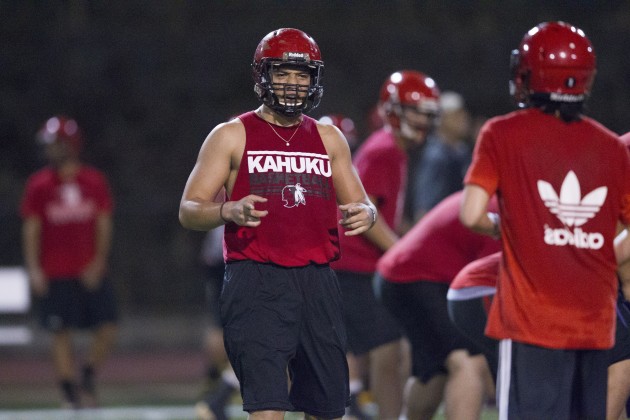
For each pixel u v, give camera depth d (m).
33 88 73.12
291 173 15.24
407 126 22.80
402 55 74.56
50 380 41.91
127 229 63.62
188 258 63.31
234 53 74.81
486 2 77.81
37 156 71.12
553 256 13.96
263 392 14.91
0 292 55.31
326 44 74.75
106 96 73.06
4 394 37.91
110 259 62.66
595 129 14.35
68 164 33.81
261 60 15.10
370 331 23.06
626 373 15.56
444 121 33.66
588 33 75.31
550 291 13.95
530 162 14.05
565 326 13.95
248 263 15.20
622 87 72.88
